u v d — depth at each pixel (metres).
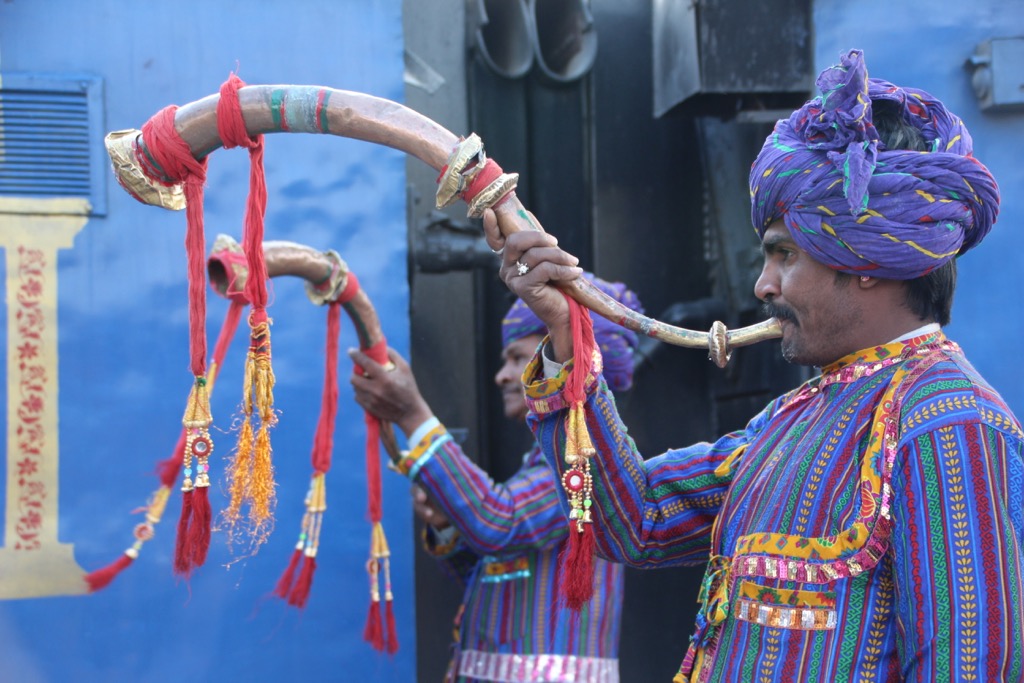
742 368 3.61
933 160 1.37
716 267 3.75
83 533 2.75
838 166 1.37
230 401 2.83
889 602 1.37
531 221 1.51
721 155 3.63
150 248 2.83
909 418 1.35
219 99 1.53
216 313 2.86
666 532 1.67
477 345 3.55
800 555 1.39
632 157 3.76
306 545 2.43
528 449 3.60
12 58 2.76
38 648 2.71
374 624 2.54
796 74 3.20
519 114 3.54
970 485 1.29
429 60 3.46
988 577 1.26
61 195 2.78
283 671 2.80
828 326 1.46
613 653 2.47
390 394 2.43
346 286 2.34
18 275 2.76
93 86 2.80
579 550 1.47
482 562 2.64
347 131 1.53
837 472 1.40
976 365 3.14
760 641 1.40
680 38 3.33
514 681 2.42
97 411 2.78
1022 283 3.16
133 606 2.76
